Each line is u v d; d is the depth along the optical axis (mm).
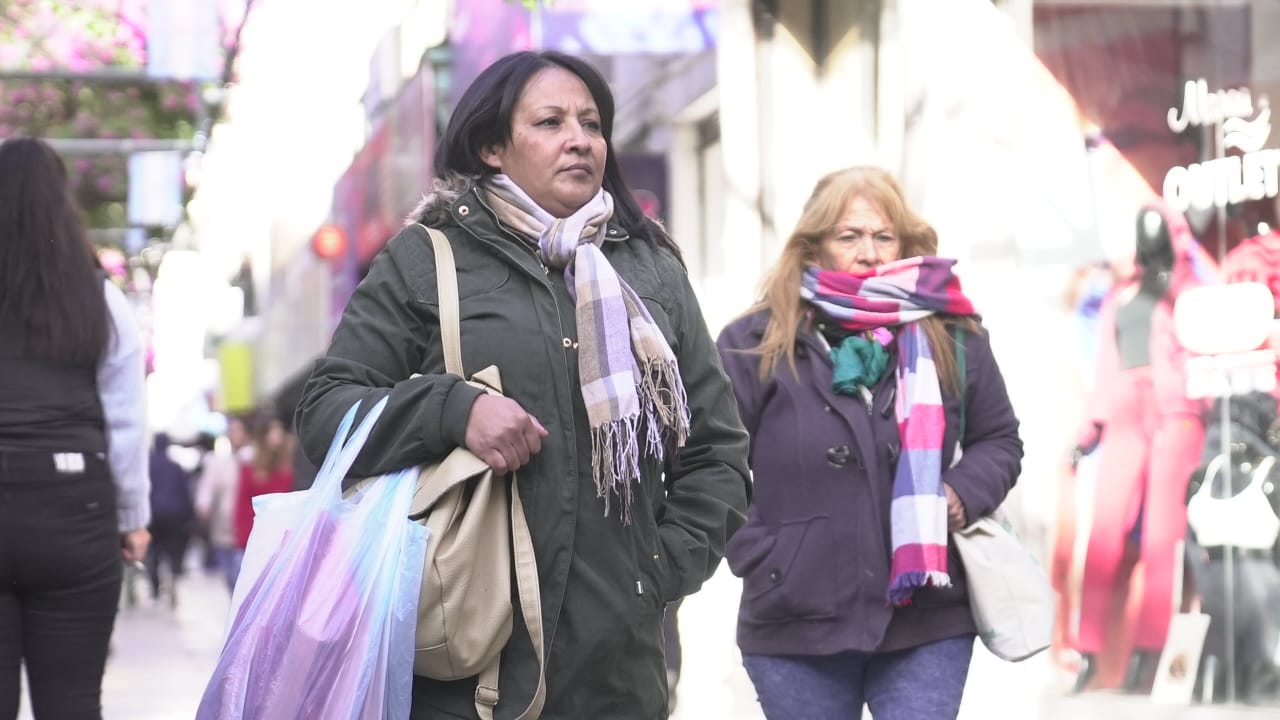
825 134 34219
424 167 42844
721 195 36812
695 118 38531
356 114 60406
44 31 58281
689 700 30109
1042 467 29625
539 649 10016
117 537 15531
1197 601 27172
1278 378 25953
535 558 10180
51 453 15023
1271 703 26078
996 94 30828
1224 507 26734
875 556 14680
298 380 88312
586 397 10367
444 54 42562
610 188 11469
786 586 14719
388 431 10188
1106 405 28656
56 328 15094
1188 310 27312
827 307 15281
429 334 10664
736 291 34406
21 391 15008
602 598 10297
